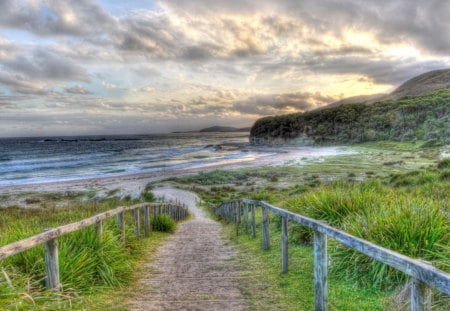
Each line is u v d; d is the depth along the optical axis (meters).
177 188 44.31
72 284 4.50
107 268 5.19
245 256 7.10
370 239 4.97
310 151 113.69
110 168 68.12
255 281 5.26
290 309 4.06
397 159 67.00
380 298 4.12
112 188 43.28
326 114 174.12
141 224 11.70
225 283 5.28
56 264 4.23
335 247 5.25
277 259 6.34
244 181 49.19
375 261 4.57
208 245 9.00
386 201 6.80
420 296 2.27
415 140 104.12
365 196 7.16
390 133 129.25
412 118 128.38
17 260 4.60
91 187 44.09
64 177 54.88
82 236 5.48
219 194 40.19
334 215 6.83
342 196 7.24
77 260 4.84
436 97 141.88
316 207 7.26
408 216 5.07
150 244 9.09
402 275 4.36
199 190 42.84
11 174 58.69
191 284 5.28
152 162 80.62
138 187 44.38
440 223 4.82
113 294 4.75
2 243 5.23
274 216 10.15
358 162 65.88
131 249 7.63
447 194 9.61
